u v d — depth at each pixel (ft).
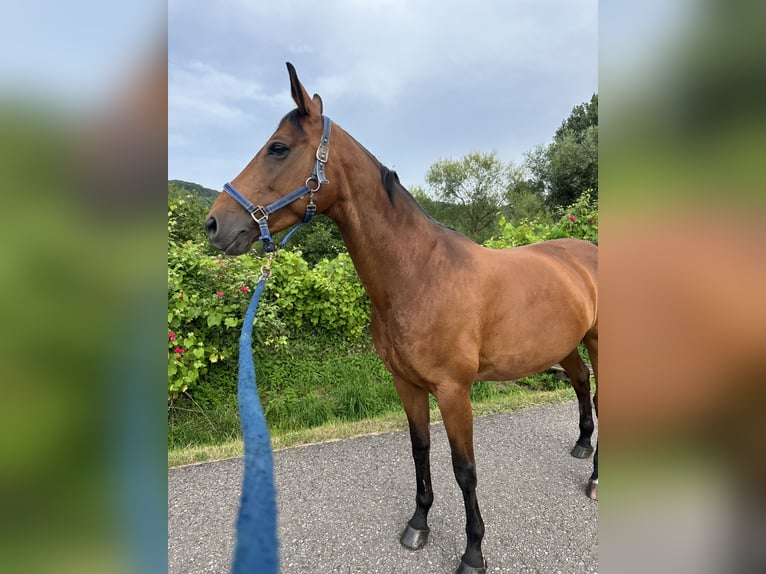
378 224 5.89
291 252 15.25
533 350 6.90
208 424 11.79
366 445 10.49
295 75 5.33
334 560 6.61
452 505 7.97
